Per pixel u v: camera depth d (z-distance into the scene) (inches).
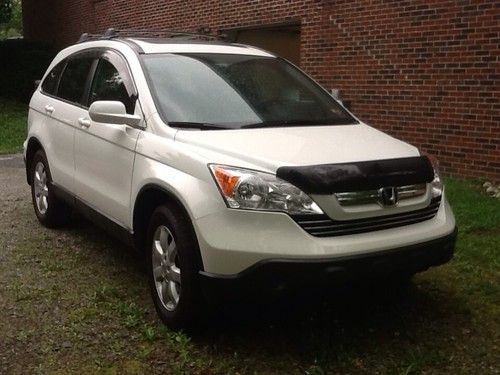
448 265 200.8
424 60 340.2
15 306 171.9
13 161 430.9
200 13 518.0
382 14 360.2
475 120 319.3
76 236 235.9
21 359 144.5
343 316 167.8
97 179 195.9
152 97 175.0
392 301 176.7
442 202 164.6
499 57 305.0
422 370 141.7
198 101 177.2
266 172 140.5
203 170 147.1
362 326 162.1
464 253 210.1
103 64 209.3
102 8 673.6
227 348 150.3
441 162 338.0
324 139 161.5
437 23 331.0
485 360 145.7
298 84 201.5
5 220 259.3
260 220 137.3
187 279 146.7
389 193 147.2
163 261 159.6
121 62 196.1
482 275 193.5
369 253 140.5
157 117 170.2
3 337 154.5
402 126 357.1
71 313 167.5
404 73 351.9
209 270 141.3
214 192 142.7
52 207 238.2
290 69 209.8
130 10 619.2
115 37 215.9
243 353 148.0
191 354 147.5
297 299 173.8
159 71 184.5
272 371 140.9
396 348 151.0
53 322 162.4
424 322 164.2
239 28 478.6
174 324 154.3
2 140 534.3
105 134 188.7
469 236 228.2
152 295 165.6
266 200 137.8
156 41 205.5
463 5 317.4
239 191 138.9
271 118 177.9
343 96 390.9
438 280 190.2
